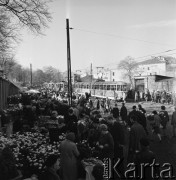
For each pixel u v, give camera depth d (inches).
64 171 334.6
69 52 1300.4
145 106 1689.2
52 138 498.6
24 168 383.6
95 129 485.4
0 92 1161.4
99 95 2390.5
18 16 850.1
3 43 1143.0
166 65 3981.3
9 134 568.4
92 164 328.8
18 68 5078.7
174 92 1937.7
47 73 6486.2
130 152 434.0
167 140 679.1
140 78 2332.7
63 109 800.3
